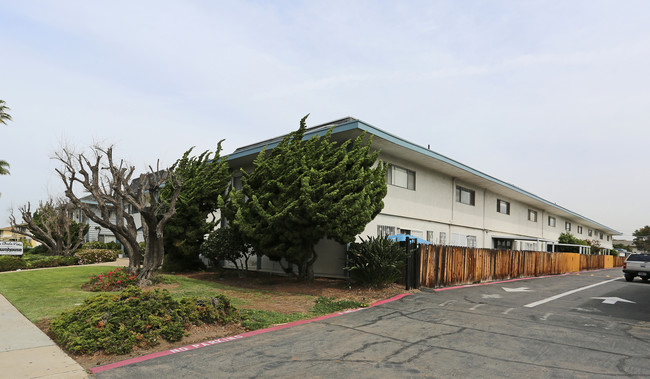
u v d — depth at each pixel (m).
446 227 21.14
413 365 5.72
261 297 11.50
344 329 7.88
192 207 17.44
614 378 5.32
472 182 23.52
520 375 5.38
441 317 9.12
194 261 18.75
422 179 19.23
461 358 6.08
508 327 8.23
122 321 6.76
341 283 14.16
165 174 14.42
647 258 20.91
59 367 5.48
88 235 38.44
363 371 5.45
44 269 19.77
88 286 12.77
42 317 8.38
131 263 13.94
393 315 9.27
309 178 12.37
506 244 28.50
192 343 6.80
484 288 14.78
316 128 18.05
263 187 13.81
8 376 5.10
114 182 13.37
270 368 5.54
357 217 12.02
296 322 8.51
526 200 30.39
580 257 30.45
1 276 16.41
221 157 18.64
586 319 9.27
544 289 15.40
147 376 5.21
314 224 12.38
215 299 8.38
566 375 5.41
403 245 13.35
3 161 33.97
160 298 7.65
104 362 5.76
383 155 16.66
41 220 27.73
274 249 13.20
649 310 10.78
